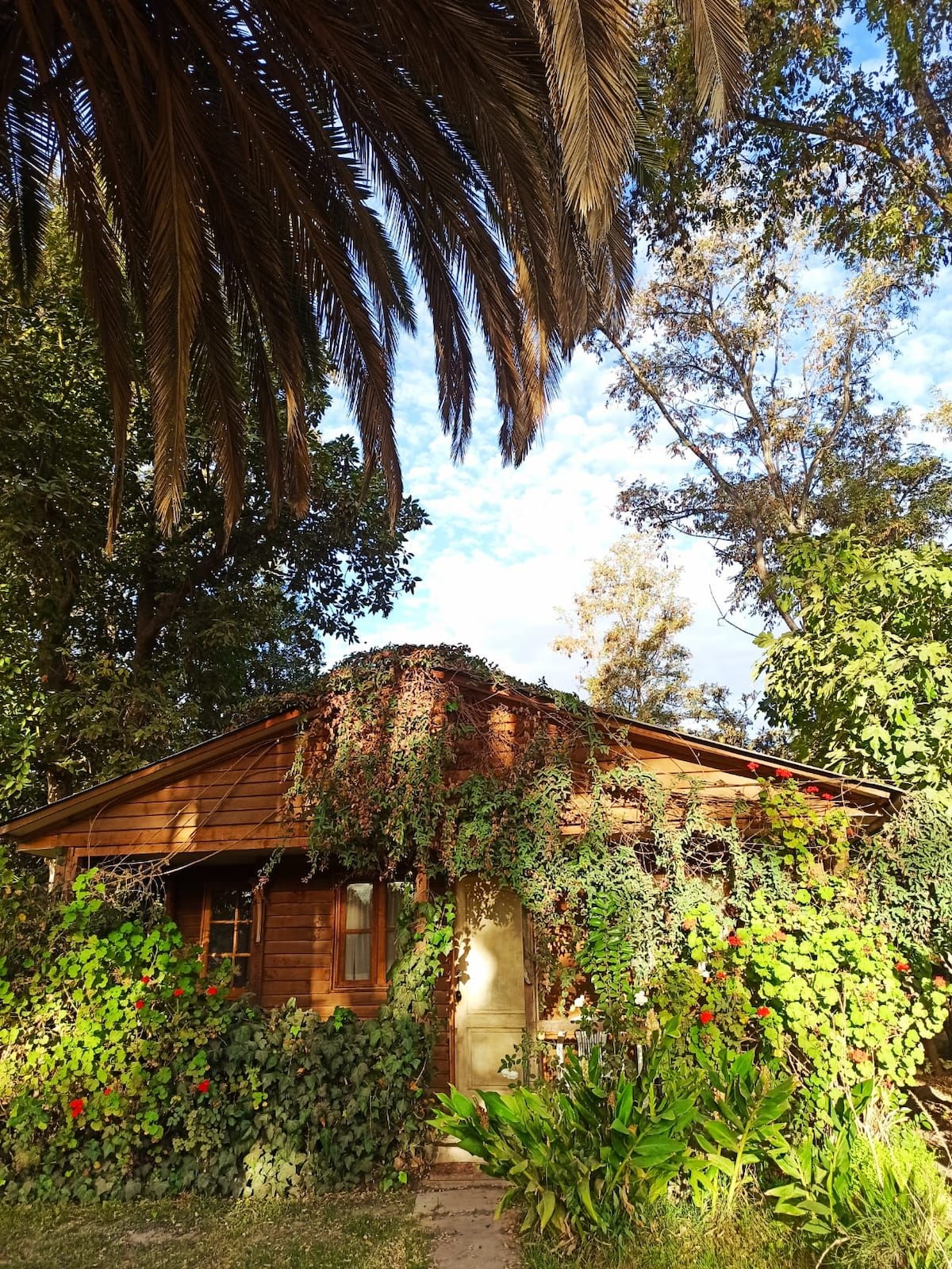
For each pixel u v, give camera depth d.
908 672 8.03
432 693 7.57
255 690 17.31
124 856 8.10
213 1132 6.32
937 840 6.64
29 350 12.01
